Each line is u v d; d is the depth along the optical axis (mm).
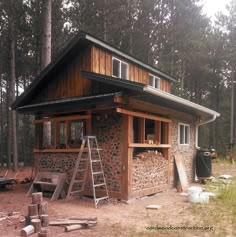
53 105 11039
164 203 9844
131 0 24219
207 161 14758
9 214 8078
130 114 9992
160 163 11891
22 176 17188
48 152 11914
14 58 20703
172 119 13047
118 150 10117
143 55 25922
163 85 17344
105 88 10359
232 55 31281
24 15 20109
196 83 33938
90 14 22734
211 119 15156
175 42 27141
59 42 21000
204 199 9883
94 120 10734
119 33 24062
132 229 6832
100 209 8867
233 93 32656
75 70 11664
